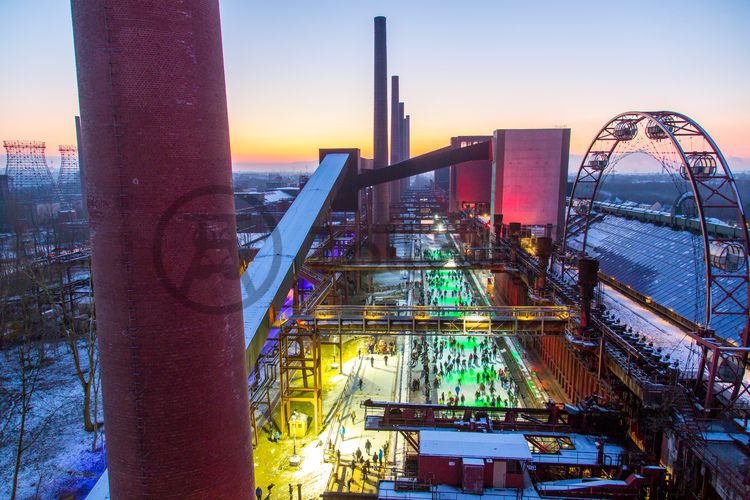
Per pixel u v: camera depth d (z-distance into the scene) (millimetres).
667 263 50875
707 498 21266
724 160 26297
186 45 13648
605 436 26922
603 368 30953
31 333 53344
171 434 14617
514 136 73625
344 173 70938
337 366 50031
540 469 25328
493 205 75875
